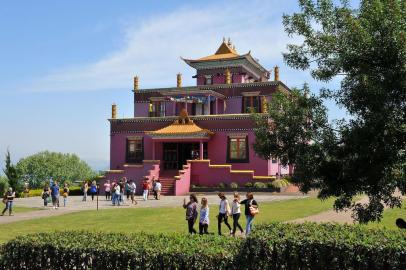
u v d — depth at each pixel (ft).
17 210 114.83
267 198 127.54
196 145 173.88
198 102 185.26
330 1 39.45
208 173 158.71
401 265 31.60
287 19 40.81
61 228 79.77
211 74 203.62
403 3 34.71
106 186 148.25
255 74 215.92
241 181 153.69
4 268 39.65
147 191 138.72
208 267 34.94
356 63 36.01
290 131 39.88
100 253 36.99
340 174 37.47
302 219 82.23
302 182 39.34
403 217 78.43
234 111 185.47
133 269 36.01
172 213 99.66
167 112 194.80
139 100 201.26
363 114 35.88
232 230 71.56
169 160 176.76
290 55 40.88
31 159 425.69
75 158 462.19
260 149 41.52
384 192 37.17
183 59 201.98
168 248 36.17
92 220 90.53
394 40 33.35
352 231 38.06
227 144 168.04
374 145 33.96
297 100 40.63
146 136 182.39
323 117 39.29
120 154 186.19
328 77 39.04
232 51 211.41
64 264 37.99
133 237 40.88
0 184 191.31
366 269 32.40
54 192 119.34
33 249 38.99
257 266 35.27
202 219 65.51
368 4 36.27
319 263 33.78
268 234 36.76
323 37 38.37
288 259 34.71
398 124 33.58
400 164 34.45
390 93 33.86
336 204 39.63
